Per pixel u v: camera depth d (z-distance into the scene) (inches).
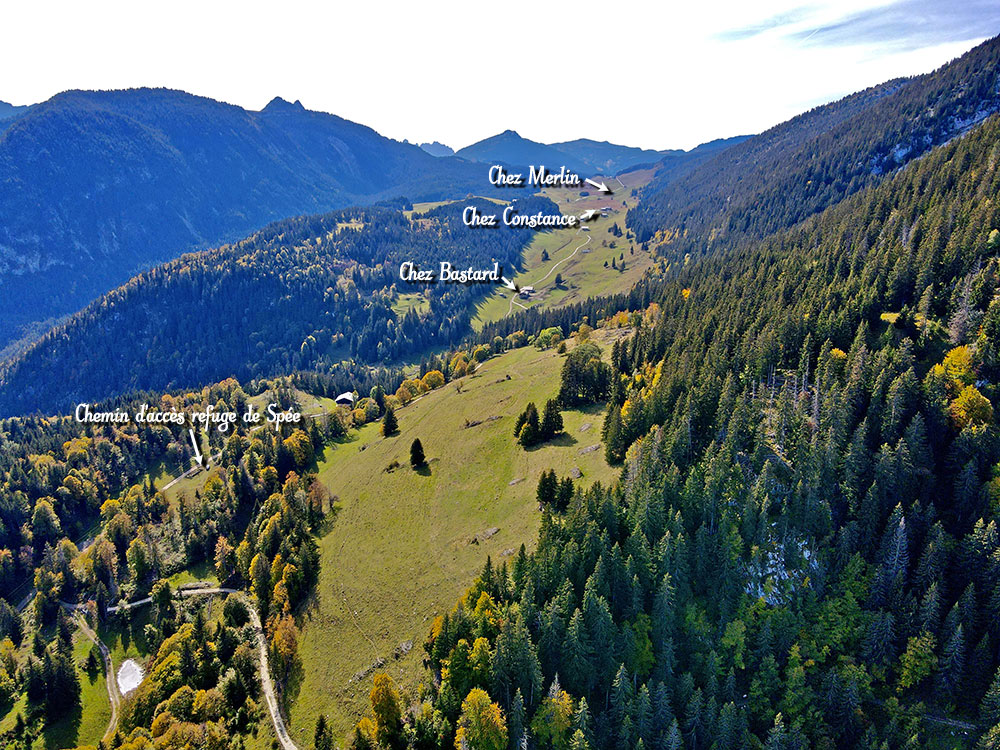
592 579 3634.4
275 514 5925.2
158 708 4266.7
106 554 6318.9
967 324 4758.9
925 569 3720.5
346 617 4434.1
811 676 3599.9
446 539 4940.9
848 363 4877.0
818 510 3988.7
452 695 3474.4
